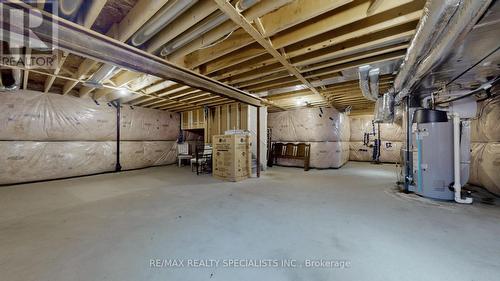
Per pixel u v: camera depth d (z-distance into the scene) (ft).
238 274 4.98
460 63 7.80
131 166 21.48
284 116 25.04
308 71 11.37
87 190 12.92
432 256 5.67
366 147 29.99
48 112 16.07
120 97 18.12
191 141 27.94
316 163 22.63
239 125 21.20
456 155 10.17
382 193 12.21
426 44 6.02
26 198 11.18
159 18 6.21
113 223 7.82
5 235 6.84
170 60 9.26
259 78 13.00
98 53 7.19
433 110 10.93
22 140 15.01
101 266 5.22
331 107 22.85
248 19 6.40
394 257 5.64
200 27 6.81
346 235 6.89
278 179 16.62
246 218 8.34
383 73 11.19
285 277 4.87
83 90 16.48
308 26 7.36
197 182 15.37
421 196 11.34
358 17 6.38
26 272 4.96
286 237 6.77
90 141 18.58
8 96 14.40
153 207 9.68
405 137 12.96
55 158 16.39
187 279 4.79
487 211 9.05
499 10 4.66
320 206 9.84
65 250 5.94
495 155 11.44
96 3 5.57
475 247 6.12
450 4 4.27
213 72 11.61
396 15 6.54
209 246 6.21
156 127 24.06
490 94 11.20
